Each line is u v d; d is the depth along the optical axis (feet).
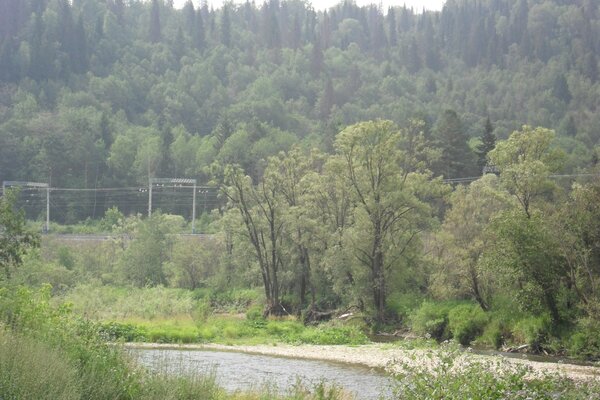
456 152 314.76
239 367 117.70
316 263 224.33
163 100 634.43
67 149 442.09
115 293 238.48
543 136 176.86
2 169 423.23
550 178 194.08
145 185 447.83
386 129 201.36
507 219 147.02
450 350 55.77
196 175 444.96
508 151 177.68
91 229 361.71
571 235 140.26
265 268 230.48
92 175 449.48
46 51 606.55
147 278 279.08
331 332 171.73
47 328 64.44
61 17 654.94
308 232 221.46
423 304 179.11
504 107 616.80
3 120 498.69
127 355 62.85
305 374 110.73
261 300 239.50
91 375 54.19
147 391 56.34
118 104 611.06
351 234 200.64
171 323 178.50
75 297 203.31
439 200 253.65
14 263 137.28
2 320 64.85
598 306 127.13
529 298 145.07
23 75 593.01
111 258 297.94
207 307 209.15
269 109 609.01
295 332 179.01
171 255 288.10
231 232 245.45
